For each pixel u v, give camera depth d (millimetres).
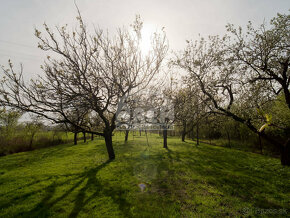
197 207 5391
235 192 6480
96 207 5531
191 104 12461
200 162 11469
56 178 8727
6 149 20500
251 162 11172
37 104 9891
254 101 10062
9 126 21703
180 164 10953
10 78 8609
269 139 10281
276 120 10234
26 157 16609
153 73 12234
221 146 20453
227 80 10609
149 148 19141
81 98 10766
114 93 11852
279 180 7559
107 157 14016
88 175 9031
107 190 6898
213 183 7480
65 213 5191
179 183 7531
